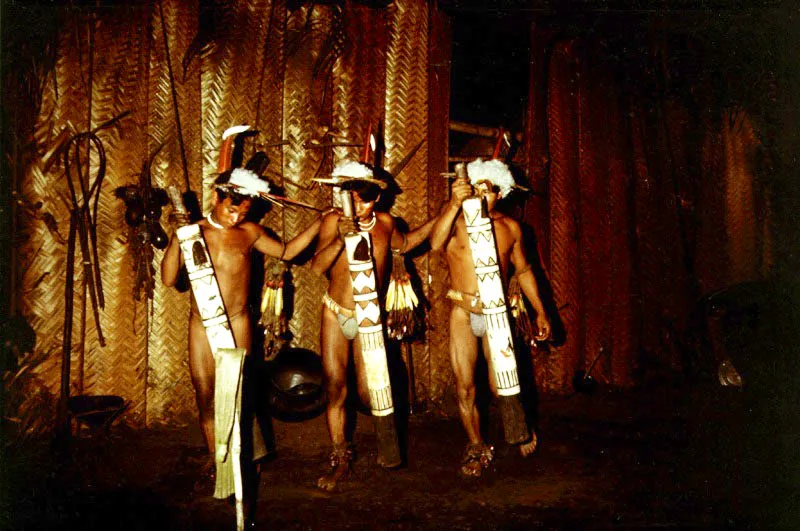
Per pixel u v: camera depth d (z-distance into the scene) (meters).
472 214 4.03
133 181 4.71
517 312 4.47
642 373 5.86
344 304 4.00
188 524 3.37
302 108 5.05
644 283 5.95
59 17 4.56
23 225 4.49
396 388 5.12
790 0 5.93
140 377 4.76
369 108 5.16
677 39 5.95
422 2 5.24
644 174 5.93
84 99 4.62
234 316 4.05
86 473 3.99
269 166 4.98
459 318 4.19
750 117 6.05
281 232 4.99
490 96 6.43
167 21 4.81
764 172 6.04
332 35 5.07
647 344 5.93
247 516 3.47
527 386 5.55
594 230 5.78
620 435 4.75
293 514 3.52
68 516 3.44
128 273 4.73
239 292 4.05
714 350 5.65
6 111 4.41
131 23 4.73
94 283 4.64
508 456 4.38
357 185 3.90
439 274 5.30
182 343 4.86
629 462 4.24
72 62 4.60
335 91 5.12
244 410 3.82
